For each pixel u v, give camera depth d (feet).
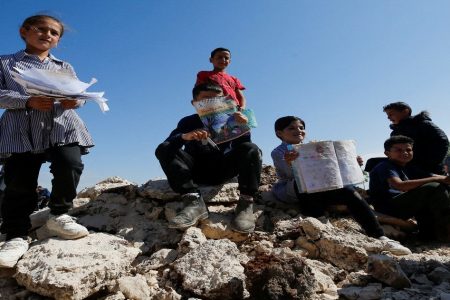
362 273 8.36
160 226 10.56
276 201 12.36
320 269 8.65
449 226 11.59
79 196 13.53
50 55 9.81
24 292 7.68
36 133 8.81
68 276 7.34
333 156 11.03
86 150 9.80
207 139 10.55
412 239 12.31
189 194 10.13
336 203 11.22
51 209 9.12
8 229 8.87
